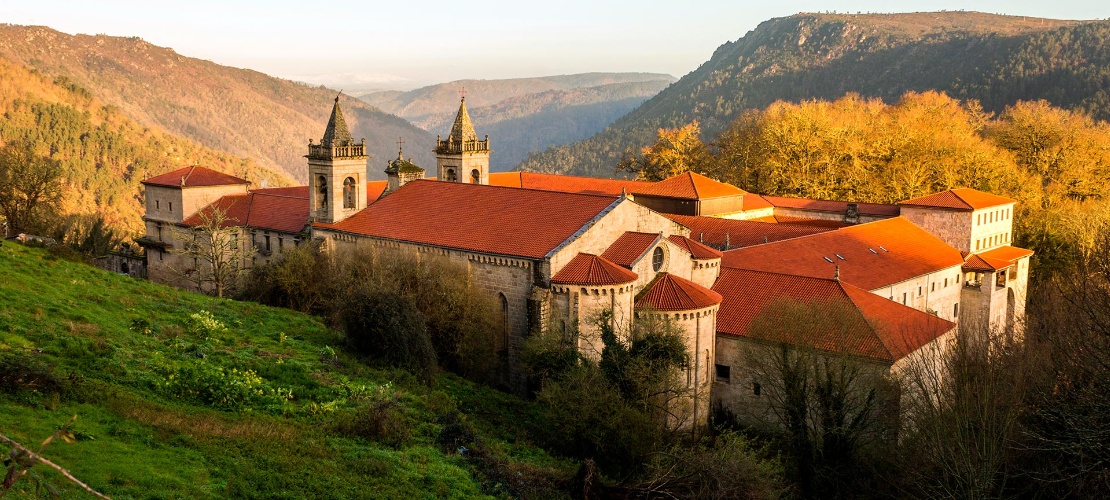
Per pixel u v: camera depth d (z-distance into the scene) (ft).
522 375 218.18
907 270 274.16
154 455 106.73
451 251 228.22
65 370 130.00
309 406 148.97
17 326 142.20
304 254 254.47
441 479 128.67
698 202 353.72
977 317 305.53
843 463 175.52
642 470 155.84
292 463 117.70
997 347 201.16
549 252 209.67
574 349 190.80
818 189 468.34
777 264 252.21
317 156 264.52
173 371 142.82
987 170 443.73
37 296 164.04
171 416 123.44
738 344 209.26
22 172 343.67
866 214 367.25
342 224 260.21
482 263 222.48
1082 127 533.14
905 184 449.06
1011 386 170.50
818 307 198.29
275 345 184.55
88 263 222.89
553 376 185.26
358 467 124.06
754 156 499.10
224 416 133.18
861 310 205.77
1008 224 364.17
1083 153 470.39
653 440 162.20
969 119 598.34
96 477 94.48
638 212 231.91
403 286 224.33
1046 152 482.28
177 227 320.91
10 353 128.47
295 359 174.29
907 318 213.46
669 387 184.65
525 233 223.10
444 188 261.24
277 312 222.89
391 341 189.98
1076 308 189.67
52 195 367.25
